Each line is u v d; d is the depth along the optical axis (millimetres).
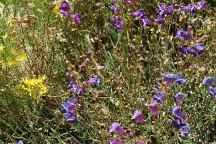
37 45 1098
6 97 1024
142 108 1030
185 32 1044
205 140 1010
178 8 1192
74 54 1156
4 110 1032
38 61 1100
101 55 1167
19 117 1042
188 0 1227
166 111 960
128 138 939
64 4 1145
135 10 1178
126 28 1143
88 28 1216
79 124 1003
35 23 1174
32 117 1039
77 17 1160
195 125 1009
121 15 1156
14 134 1032
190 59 1049
